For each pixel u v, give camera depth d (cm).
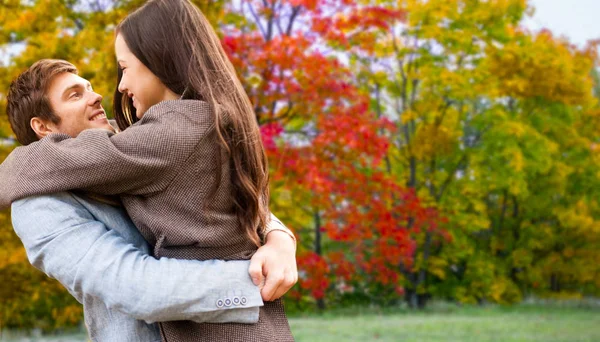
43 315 1210
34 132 150
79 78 152
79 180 128
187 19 146
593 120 1792
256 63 951
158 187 132
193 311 126
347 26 1098
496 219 1847
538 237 1773
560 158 1786
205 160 133
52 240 128
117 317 136
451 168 1727
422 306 1697
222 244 135
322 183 1002
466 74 1623
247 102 147
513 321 1270
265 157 151
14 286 993
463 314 1460
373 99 1703
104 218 136
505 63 1605
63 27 877
